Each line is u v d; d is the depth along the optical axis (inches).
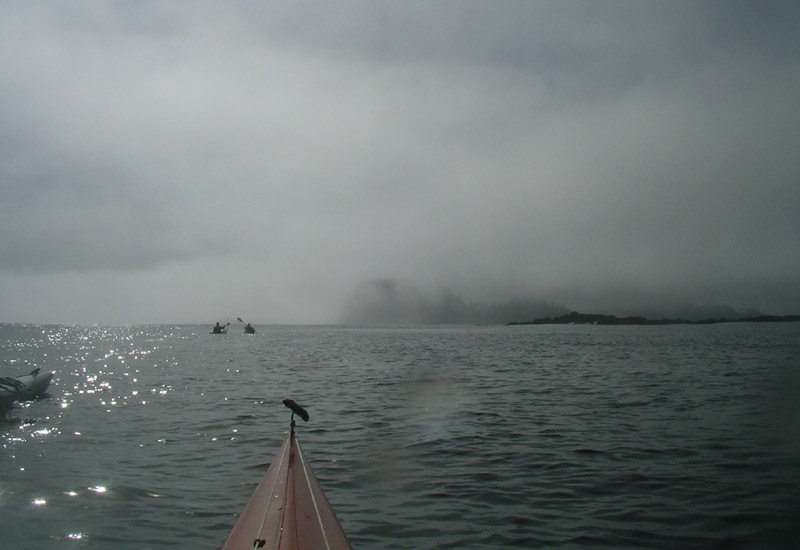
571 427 581.9
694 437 529.0
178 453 488.1
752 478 398.0
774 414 653.9
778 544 290.0
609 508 341.4
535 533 305.4
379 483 393.7
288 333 5137.8
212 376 1180.5
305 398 823.1
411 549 285.4
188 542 296.4
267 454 483.5
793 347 2206.0
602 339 3186.5
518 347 2378.2
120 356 1909.4
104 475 418.3
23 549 283.9
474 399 794.2
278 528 233.5
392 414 673.0
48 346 2667.3
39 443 530.0
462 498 361.4
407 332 5398.6
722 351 1971.0
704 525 315.0
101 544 291.6
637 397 803.4
